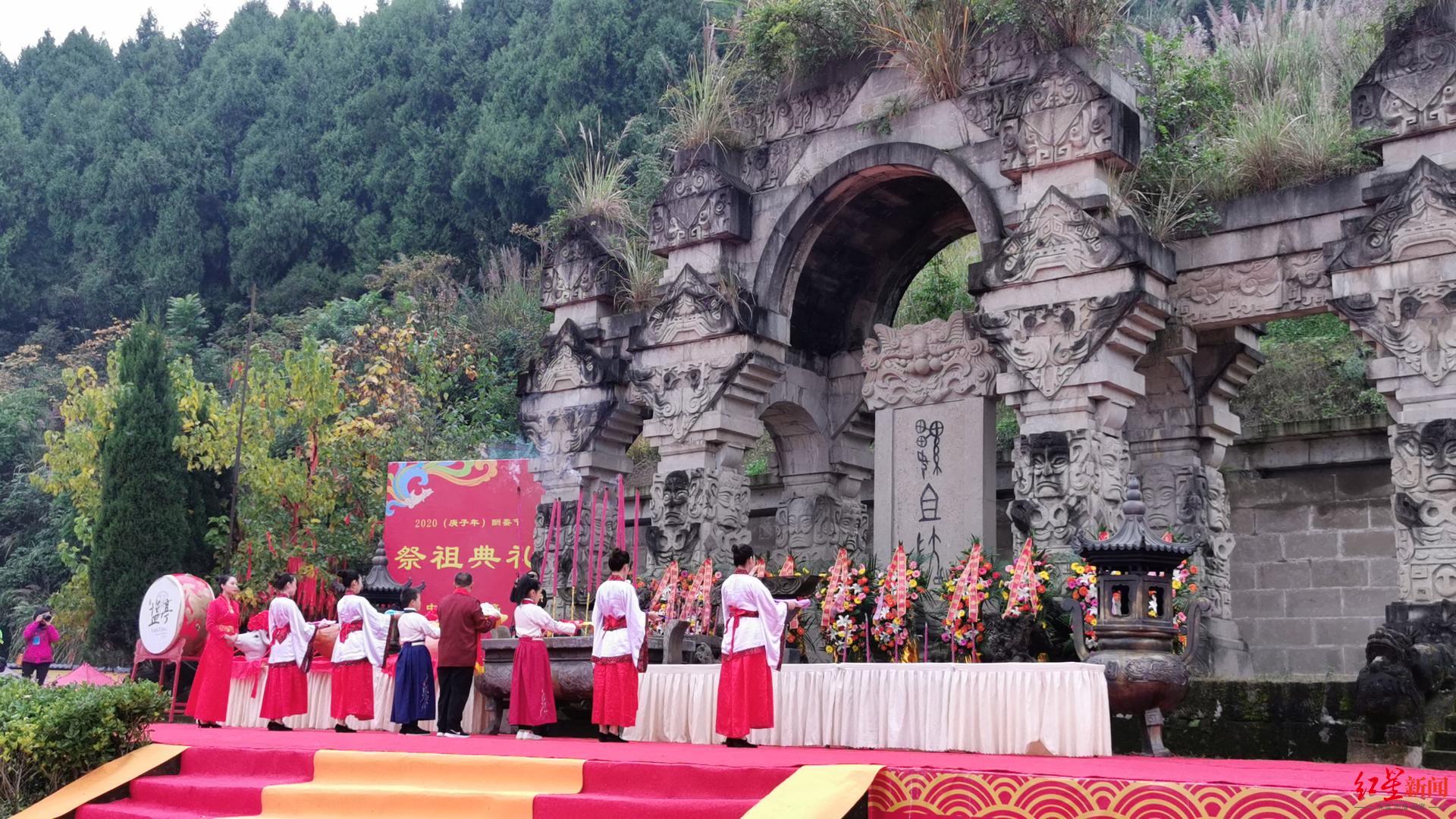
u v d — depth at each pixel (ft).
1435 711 33.71
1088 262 43.21
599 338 58.18
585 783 28.02
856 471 58.13
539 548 56.54
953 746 32.68
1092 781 22.68
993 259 45.29
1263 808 21.07
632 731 37.50
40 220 161.38
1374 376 39.45
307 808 29.14
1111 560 34.19
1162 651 33.86
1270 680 35.73
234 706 48.96
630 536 71.10
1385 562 48.65
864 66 52.06
